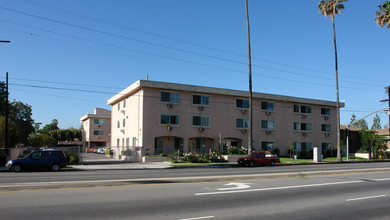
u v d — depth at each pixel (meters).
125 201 9.37
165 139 38.69
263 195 10.85
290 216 7.97
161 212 8.09
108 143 69.38
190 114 39.59
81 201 9.24
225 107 42.38
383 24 37.12
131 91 39.81
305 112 50.00
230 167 28.02
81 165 28.91
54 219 7.21
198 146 40.81
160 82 37.38
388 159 44.91
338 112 39.59
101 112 71.19
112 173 19.78
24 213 7.72
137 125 38.00
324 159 42.69
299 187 12.81
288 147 47.06
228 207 8.86
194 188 12.05
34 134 63.97
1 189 11.12
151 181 13.63
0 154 27.84
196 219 7.45
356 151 54.91
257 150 44.12
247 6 32.50
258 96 44.47
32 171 22.55
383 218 7.93
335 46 39.59
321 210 8.72
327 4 39.09
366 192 11.88
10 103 50.00
